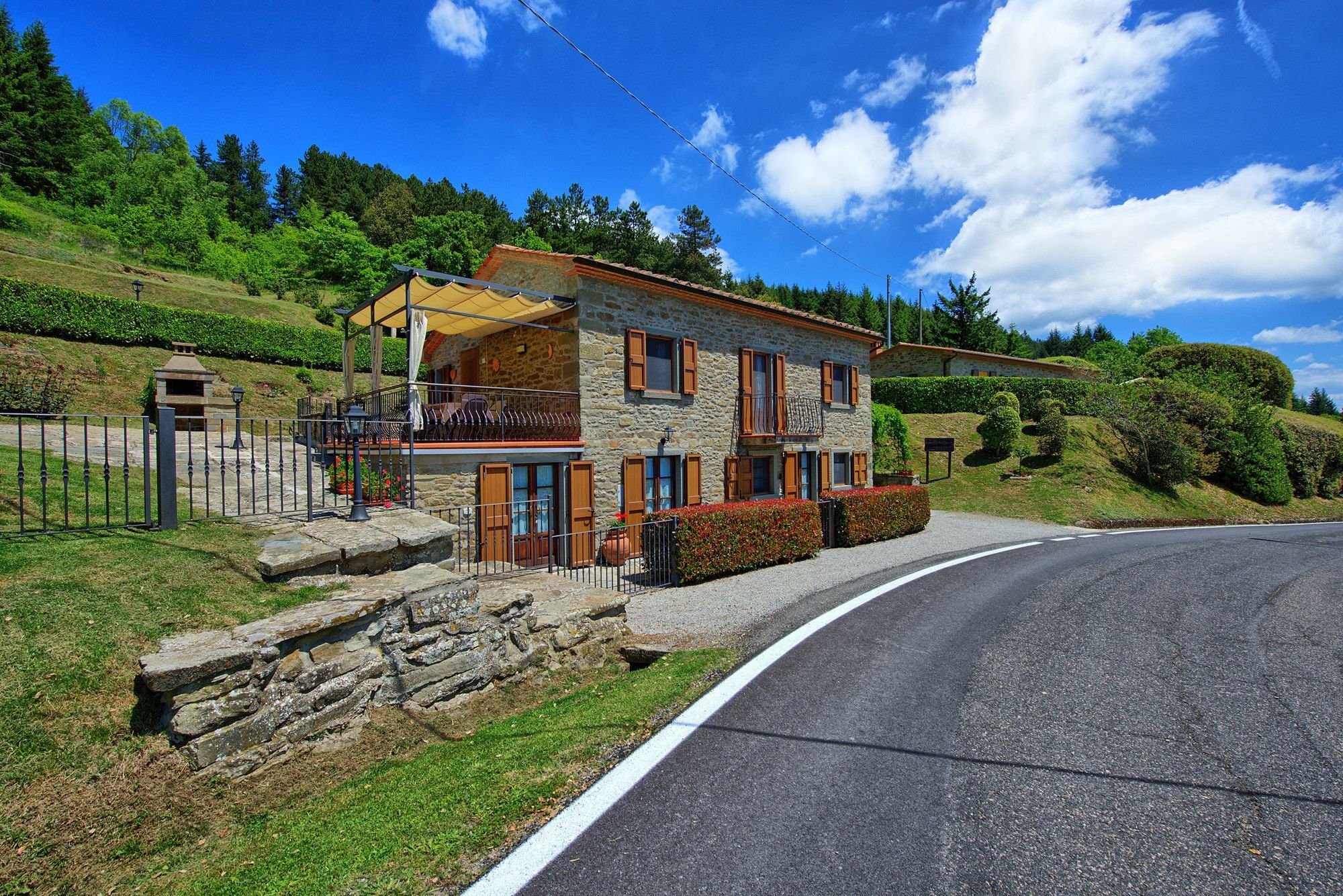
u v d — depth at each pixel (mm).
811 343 15047
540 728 3783
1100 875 2297
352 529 5402
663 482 11656
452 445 8648
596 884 2221
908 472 19000
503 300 9797
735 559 8797
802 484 14703
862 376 16891
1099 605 6711
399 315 10930
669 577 8352
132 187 41219
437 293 9344
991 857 2395
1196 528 15812
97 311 16781
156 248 35000
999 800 2836
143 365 17047
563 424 10117
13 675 3041
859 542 11602
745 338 13266
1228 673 4625
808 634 5535
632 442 10906
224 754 3266
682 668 4668
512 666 4930
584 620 5547
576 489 9961
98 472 7465
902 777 3037
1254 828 2629
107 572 4102
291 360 21250
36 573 3938
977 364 29109
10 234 25000
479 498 8984
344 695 3865
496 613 4879
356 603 4035
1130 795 2898
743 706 3922
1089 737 3525
